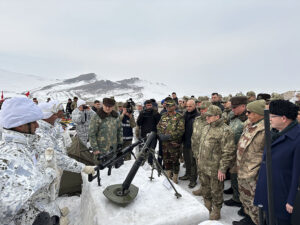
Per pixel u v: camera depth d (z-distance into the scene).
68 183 3.78
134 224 1.83
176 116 4.54
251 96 5.64
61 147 2.94
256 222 2.63
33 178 1.27
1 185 1.14
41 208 1.44
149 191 2.38
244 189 2.71
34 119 1.42
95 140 3.72
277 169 2.08
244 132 2.82
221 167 3.02
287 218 2.03
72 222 2.99
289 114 2.01
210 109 3.18
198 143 3.95
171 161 4.62
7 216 1.16
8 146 1.30
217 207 3.27
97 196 2.27
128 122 5.73
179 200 2.20
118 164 2.67
